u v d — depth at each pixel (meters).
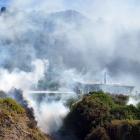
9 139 33.69
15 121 34.91
